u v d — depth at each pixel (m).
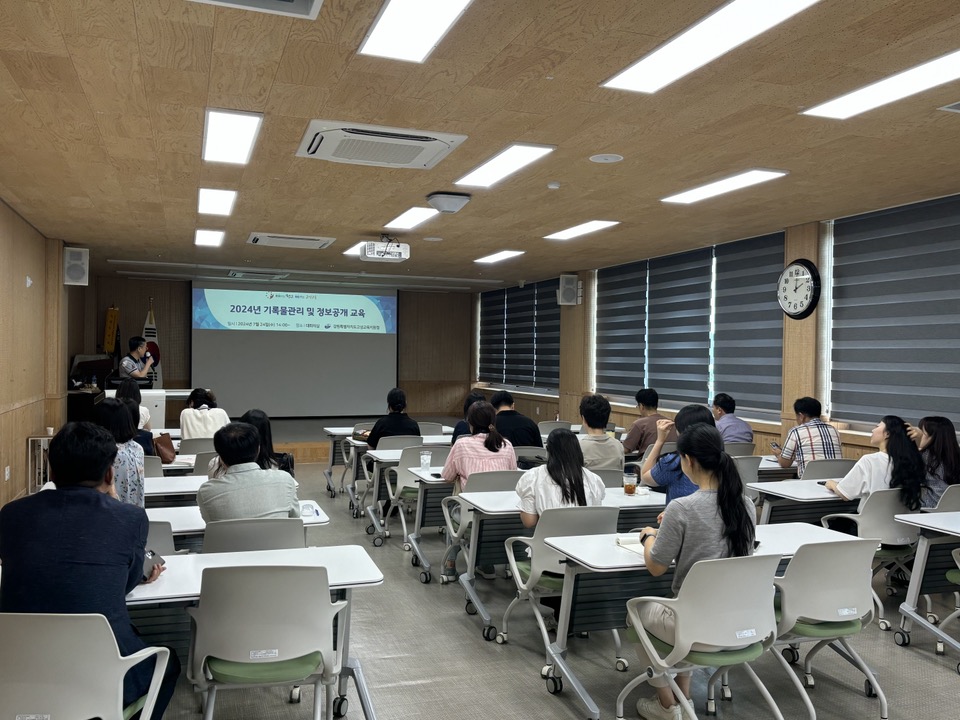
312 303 15.01
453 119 4.12
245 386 14.55
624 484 4.33
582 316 11.64
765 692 2.95
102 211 6.92
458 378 16.83
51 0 2.76
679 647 2.66
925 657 3.88
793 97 3.77
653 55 3.24
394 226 7.71
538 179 5.55
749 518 2.83
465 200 6.10
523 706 3.27
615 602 3.48
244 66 3.39
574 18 2.89
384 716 3.17
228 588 2.37
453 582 5.07
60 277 8.80
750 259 8.30
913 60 3.29
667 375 9.77
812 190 5.86
